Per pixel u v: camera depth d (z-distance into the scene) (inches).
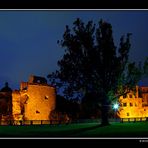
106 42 1889.8
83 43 1894.7
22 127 1833.2
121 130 1487.5
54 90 2844.5
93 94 1894.7
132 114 3784.5
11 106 2935.5
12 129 1653.5
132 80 1902.1
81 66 1887.3
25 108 2716.5
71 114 2608.3
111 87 1884.8
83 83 1883.6
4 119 2696.9
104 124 1850.4
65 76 1893.5
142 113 3841.0
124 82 1907.0
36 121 2340.1
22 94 2763.3
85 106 1999.3
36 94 2736.2
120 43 1916.8
